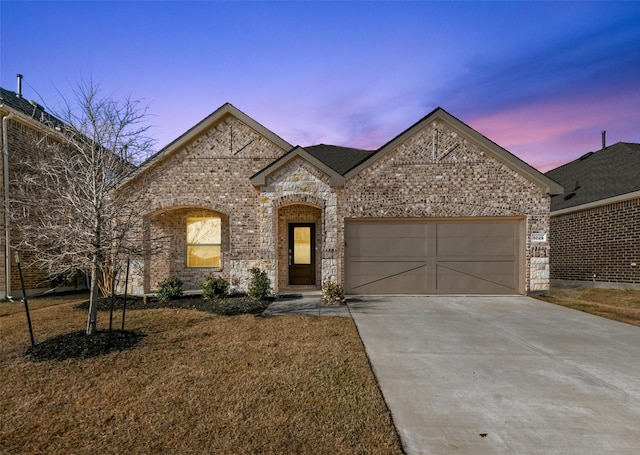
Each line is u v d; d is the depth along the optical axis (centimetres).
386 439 277
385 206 977
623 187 1114
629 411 329
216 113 1008
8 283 955
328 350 490
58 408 327
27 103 1124
